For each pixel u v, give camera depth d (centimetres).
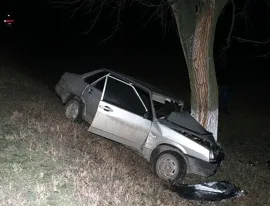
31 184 664
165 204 768
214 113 1020
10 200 591
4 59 1841
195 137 883
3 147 789
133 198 732
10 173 687
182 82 2362
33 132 903
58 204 619
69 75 1074
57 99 1316
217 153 897
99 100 946
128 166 904
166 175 867
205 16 944
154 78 2378
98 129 926
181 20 999
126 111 914
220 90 1723
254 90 2408
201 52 971
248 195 926
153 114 908
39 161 764
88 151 909
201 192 855
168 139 875
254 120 1750
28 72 1756
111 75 964
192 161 861
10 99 1129
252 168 1127
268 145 1459
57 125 967
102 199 680
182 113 944
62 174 729
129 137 911
